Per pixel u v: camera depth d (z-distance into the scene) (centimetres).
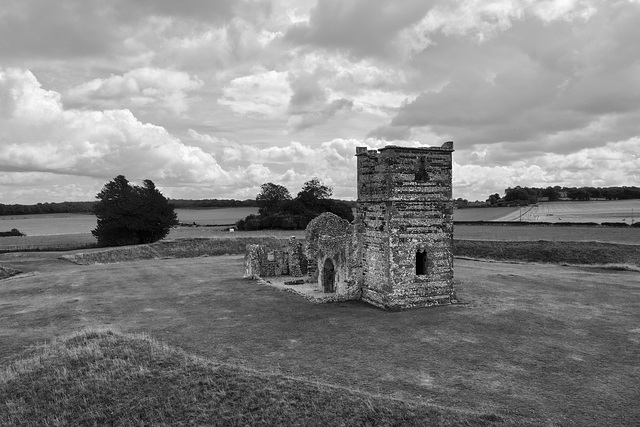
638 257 5156
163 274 4541
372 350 2162
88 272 4691
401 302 2967
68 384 1767
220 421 1547
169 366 1880
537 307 2972
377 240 3083
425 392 1705
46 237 11831
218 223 15975
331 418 1531
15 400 1684
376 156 3091
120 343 2125
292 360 2036
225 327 2561
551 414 1532
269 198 12100
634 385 1756
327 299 3183
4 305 3188
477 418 1491
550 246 5822
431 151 3050
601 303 3088
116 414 1596
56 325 2642
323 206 11219
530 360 2023
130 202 8362
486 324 2583
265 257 4616
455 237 7631
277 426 1512
